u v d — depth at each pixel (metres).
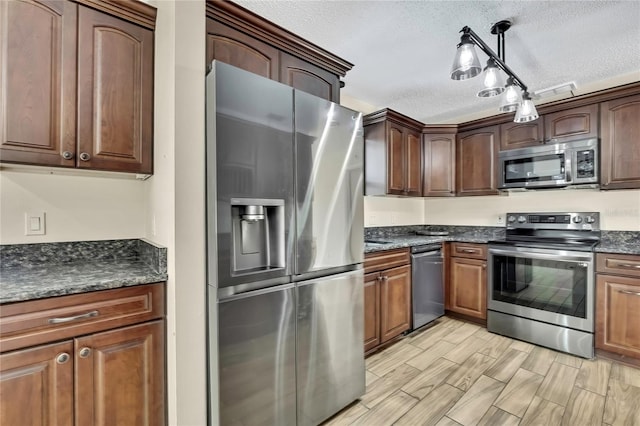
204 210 1.38
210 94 1.35
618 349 2.29
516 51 2.27
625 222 2.67
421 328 3.07
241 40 1.59
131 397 1.30
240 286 1.38
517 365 2.31
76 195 1.67
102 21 1.43
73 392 1.18
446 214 3.92
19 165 1.32
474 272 3.13
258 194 1.42
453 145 3.49
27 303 1.09
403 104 3.40
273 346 1.48
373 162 3.11
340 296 1.78
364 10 1.84
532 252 2.69
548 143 2.84
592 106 2.61
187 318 1.33
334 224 1.74
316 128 1.66
